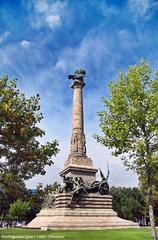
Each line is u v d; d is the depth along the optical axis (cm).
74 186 5803
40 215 6031
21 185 2525
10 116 2398
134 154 3100
